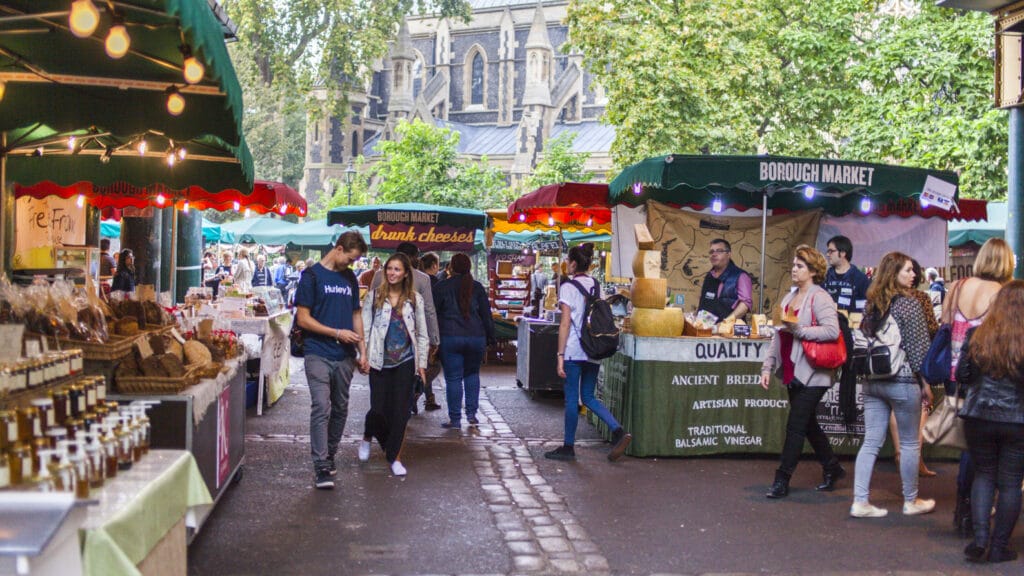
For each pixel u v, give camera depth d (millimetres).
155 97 7109
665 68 29016
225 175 10797
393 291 8992
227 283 23344
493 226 20062
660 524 7340
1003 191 22109
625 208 12852
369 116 78188
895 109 24094
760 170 9828
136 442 4762
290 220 64750
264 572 5965
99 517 3713
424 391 13398
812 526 7340
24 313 5902
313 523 7145
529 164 66438
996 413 6340
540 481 8750
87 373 6156
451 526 7152
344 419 8594
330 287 8383
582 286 9695
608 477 9000
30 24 5637
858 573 6191
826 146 32625
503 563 6273
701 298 11000
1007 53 10250
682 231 12391
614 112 30234
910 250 12719
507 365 20750
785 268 12422
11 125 7352
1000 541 6453
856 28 31219
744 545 6801
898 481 9047
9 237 11250
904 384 7441
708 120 29797
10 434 3783
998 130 21516
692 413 9930
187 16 4488
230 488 8203
